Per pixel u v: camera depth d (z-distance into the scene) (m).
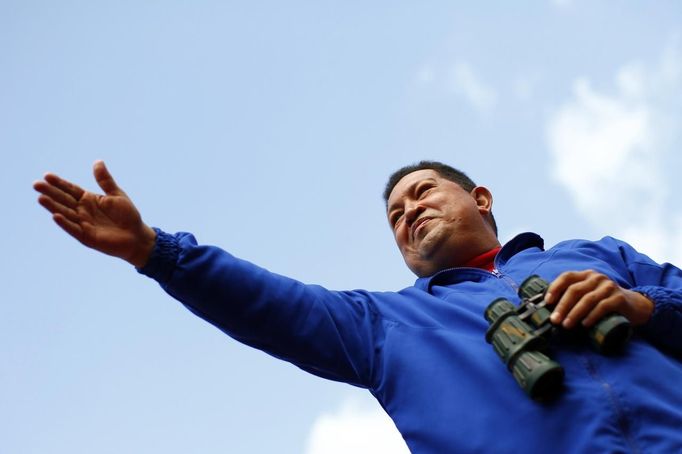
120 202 4.98
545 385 4.67
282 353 5.36
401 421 5.07
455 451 4.74
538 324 4.88
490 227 6.95
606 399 4.64
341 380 5.47
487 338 4.99
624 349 4.91
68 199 4.94
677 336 5.10
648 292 5.18
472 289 5.70
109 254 4.98
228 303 5.16
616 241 6.16
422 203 6.56
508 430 4.66
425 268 6.45
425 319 5.41
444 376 5.04
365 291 5.80
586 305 4.85
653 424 4.56
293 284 5.41
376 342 5.45
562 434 4.57
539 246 6.25
